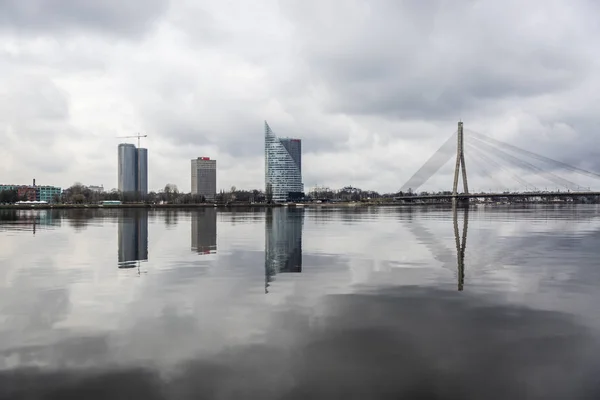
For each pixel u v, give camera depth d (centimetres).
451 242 4244
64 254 3431
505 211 14500
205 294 2033
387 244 4084
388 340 1416
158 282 2306
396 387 1102
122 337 1451
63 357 1287
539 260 3036
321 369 1202
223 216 11169
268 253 3466
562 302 1870
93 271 2650
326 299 1933
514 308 1778
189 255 3362
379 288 2155
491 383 1124
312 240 4484
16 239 4684
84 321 1622
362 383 1123
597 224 6838
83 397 1061
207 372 1187
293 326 1555
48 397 1059
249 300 1920
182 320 1628
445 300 1909
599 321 1603
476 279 2369
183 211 16175
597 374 1171
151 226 6875
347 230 5906
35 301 1911
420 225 6944
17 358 1282
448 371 1189
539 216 10088
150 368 1213
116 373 1183
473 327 1537
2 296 2002
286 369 1202
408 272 2589
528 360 1257
